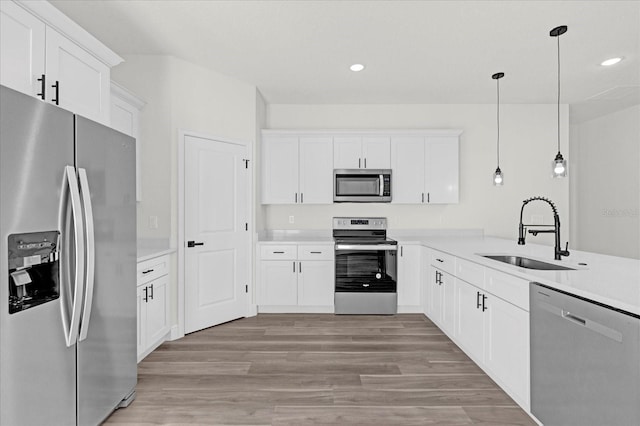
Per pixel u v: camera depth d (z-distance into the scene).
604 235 5.14
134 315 2.21
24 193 1.37
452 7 2.49
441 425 1.98
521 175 4.71
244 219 4.01
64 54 1.85
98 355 1.83
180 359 2.87
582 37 2.90
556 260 2.42
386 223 4.71
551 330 1.74
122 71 3.32
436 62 3.41
